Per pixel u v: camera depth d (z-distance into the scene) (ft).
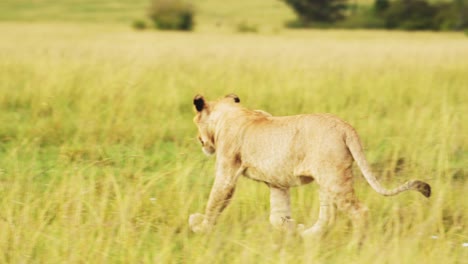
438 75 139.64
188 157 73.10
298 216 60.34
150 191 64.95
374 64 159.22
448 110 98.27
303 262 48.98
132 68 135.64
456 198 63.67
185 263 51.44
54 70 128.88
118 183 68.08
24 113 104.68
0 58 155.12
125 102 103.86
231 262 50.70
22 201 63.10
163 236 55.31
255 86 119.85
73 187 62.28
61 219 56.70
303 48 253.24
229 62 155.22
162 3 594.24
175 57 172.86
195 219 58.29
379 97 114.52
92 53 182.70
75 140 85.66
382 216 59.77
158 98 110.01
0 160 77.71
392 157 77.77
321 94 114.52
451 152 80.28
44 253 52.19
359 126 93.15
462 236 55.77
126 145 86.89
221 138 58.75
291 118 55.88
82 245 51.90
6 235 53.57
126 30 529.04
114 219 56.90
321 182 53.26
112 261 51.60
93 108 101.55
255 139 56.59
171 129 93.61
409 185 50.93
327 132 53.36
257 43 317.42
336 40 387.75
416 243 51.31
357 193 65.57
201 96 61.57
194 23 603.67
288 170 55.06
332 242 52.90
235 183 57.98
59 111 98.53
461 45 298.56
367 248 50.26
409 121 93.04
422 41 380.99
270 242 51.83
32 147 82.99
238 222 57.11
